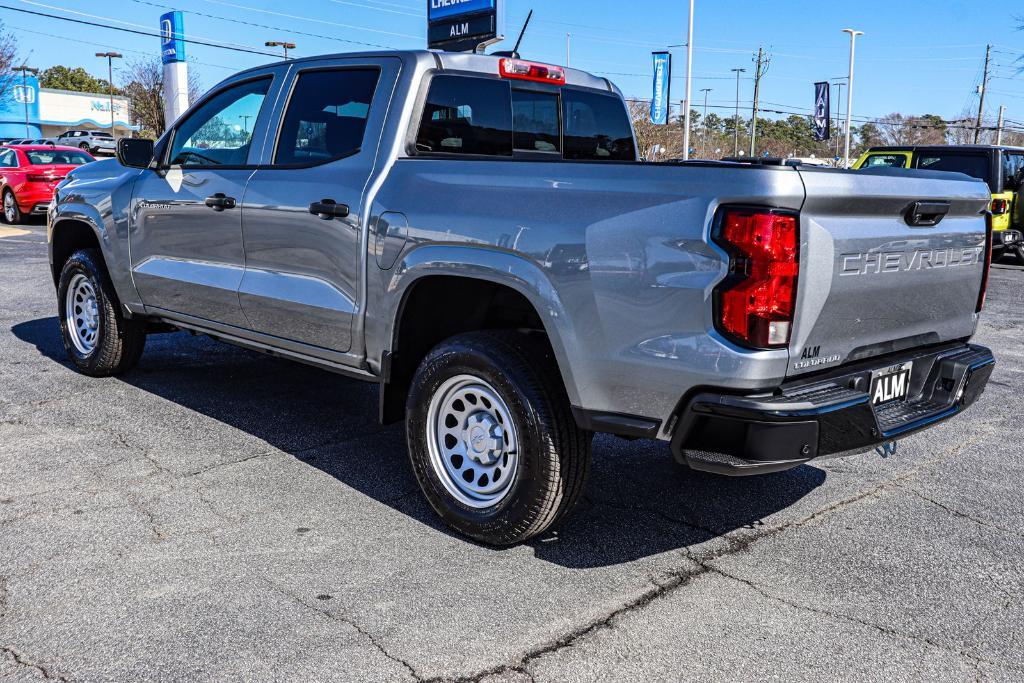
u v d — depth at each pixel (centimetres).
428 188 360
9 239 1505
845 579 331
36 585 310
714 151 8169
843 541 366
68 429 482
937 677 268
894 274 315
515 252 324
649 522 381
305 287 414
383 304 375
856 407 293
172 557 333
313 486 409
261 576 321
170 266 502
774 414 275
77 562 327
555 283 313
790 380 291
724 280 276
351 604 302
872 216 303
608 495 412
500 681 260
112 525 360
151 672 261
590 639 284
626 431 307
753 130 6294
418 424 365
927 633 294
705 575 332
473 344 341
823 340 295
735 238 274
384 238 371
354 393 575
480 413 353
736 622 298
